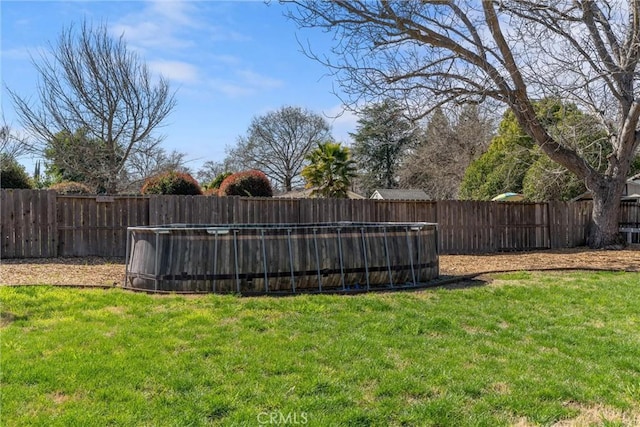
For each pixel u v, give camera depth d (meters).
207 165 46.25
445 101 12.54
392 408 3.32
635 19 11.23
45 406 3.28
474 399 3.51
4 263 10.21
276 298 6.52
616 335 5.15
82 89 21.22
